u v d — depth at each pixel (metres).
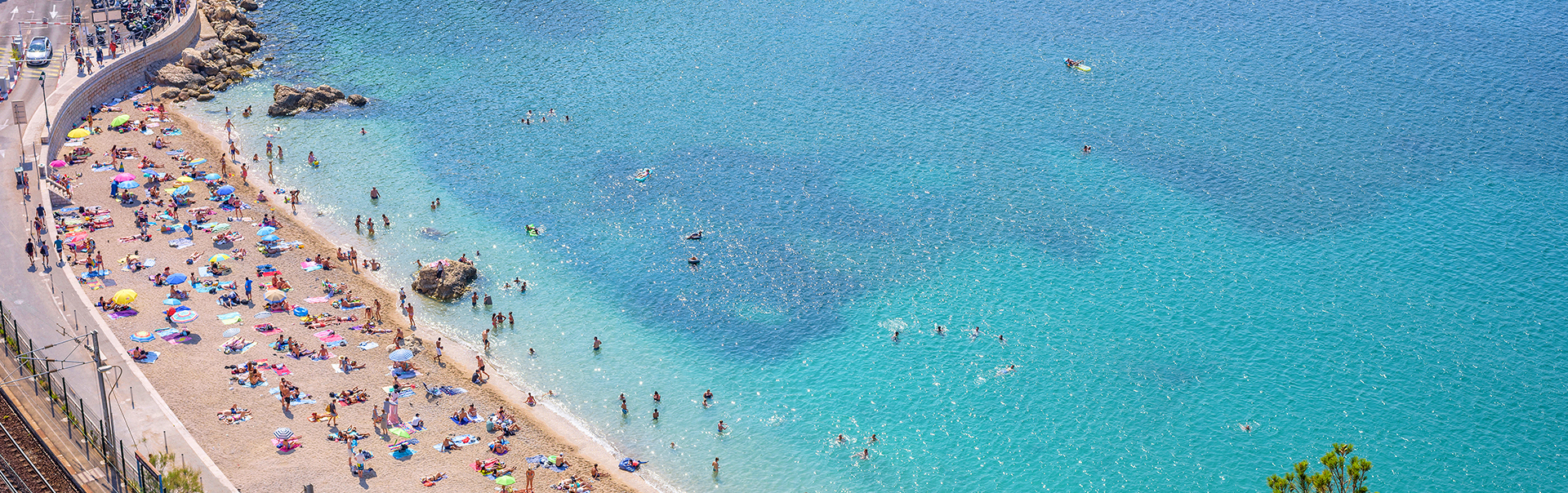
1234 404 75.88
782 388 77.81
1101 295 87.62
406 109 115.69
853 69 127.81
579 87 122.12
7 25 115.69
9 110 98.06
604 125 114.06
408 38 132.88
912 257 92.56
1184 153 109.88
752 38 135.88
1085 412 75.31
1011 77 126.25
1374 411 75.31
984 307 86.19
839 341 82.44
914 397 76.88
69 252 82.94
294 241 90.38
